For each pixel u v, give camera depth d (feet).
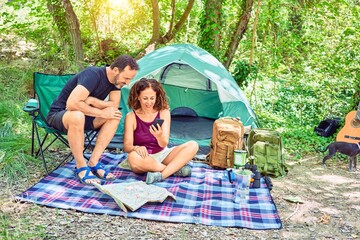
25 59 25.43
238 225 10.24
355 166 15.19
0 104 17.99
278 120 21.89
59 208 10.58
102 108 12.34
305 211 11.51
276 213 10.99
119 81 12.14
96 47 30.01
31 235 9.18
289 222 10.78
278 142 14.60
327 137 18.95
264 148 14.33
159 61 16.58
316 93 24.08
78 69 23.24
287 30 26.32
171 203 11.23
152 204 11.09
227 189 12.39
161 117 13.10
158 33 26.27
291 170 14.93
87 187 11.90
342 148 14.98
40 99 14.29
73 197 11.19
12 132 15.89
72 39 23.70
